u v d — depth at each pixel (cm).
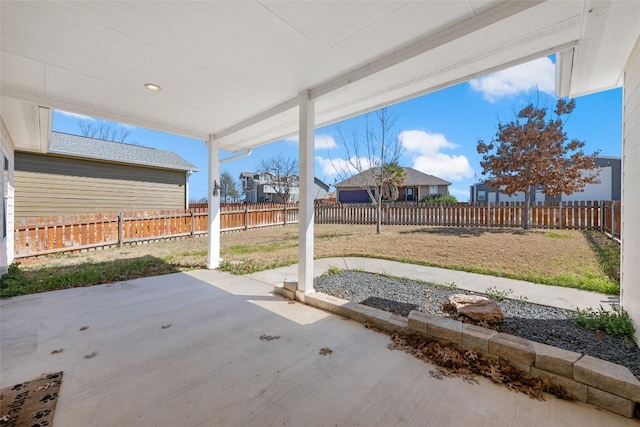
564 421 161
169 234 941
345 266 519
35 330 282
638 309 223
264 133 509
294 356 232
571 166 1003
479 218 1129
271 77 316
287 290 376
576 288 371
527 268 468
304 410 171
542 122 1012
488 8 204
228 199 2908
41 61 277
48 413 168
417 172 2477
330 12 208
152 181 1068
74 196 890
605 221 877
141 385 195
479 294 357
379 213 982
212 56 271
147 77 312
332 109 399
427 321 250
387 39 245
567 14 196
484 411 169
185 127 499
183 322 301
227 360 227
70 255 683
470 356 220
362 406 174
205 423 161
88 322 301
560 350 196
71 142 963
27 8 201
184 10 206
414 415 166
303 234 361
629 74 248
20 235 637
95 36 237
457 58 259
